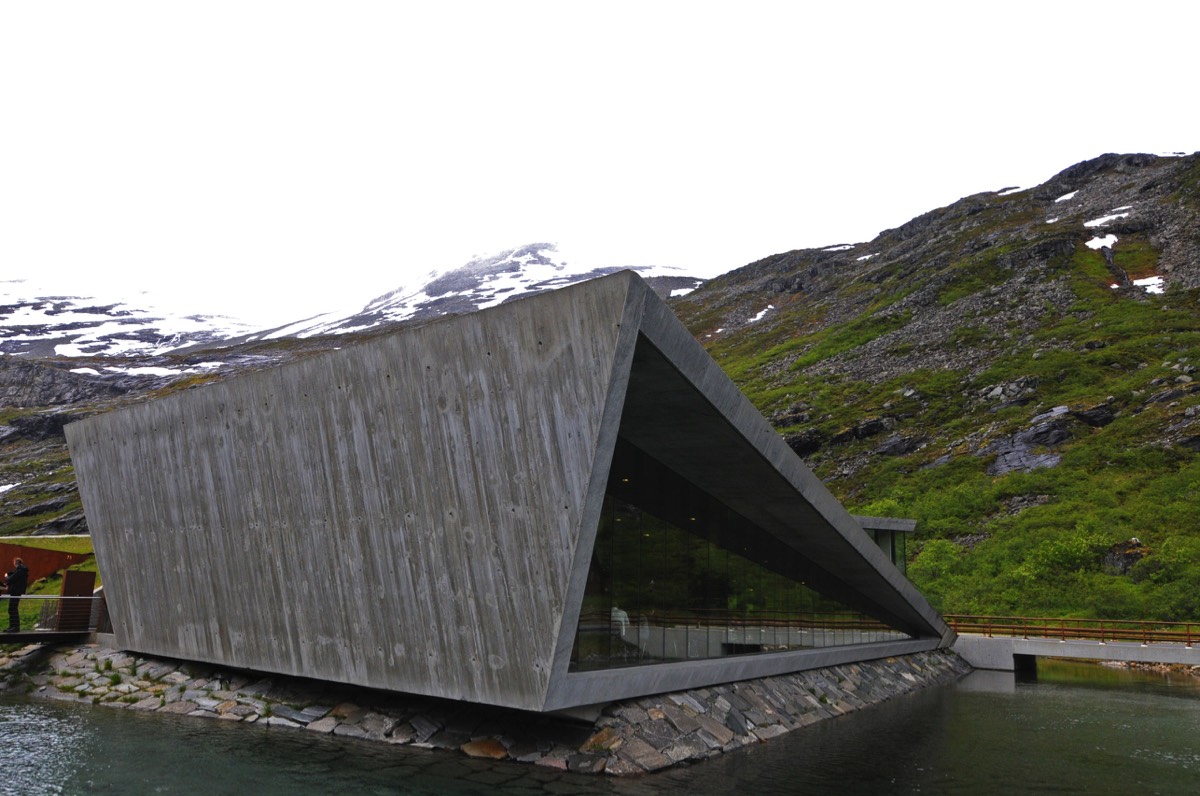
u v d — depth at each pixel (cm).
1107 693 2330
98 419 1930
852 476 5166
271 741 1398
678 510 1619
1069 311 6900
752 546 1853
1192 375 4900
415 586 1319
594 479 1099
